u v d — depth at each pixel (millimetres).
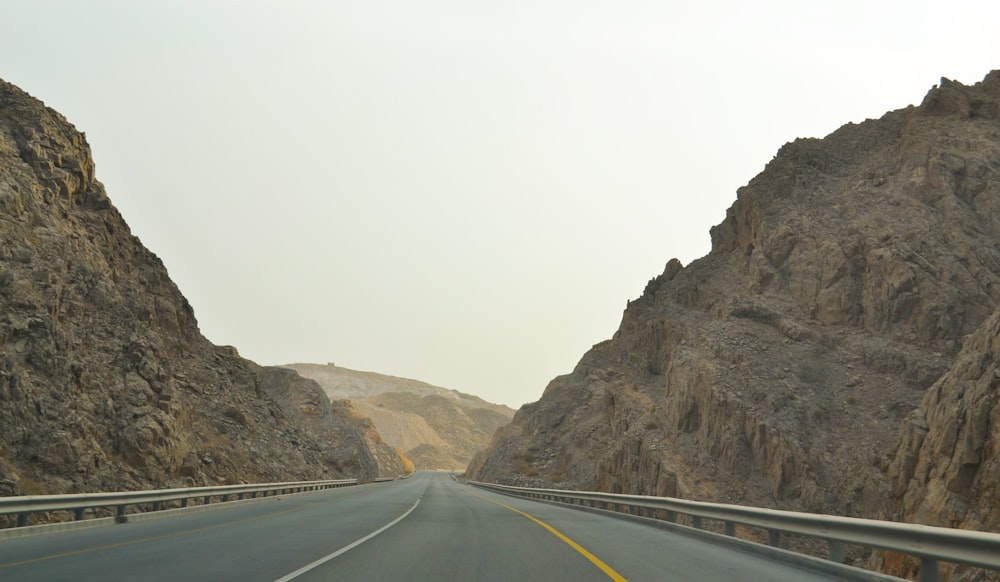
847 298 59719
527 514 29578
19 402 28719
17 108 44344
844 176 73188
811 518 13648
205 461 41500
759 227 70562
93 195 47062
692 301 73062
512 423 126562
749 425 50781
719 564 13969
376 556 14070
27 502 18109
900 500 36562
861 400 51344
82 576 11258
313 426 94625
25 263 34812
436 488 71375
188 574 11523
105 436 32188
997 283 54688
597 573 12406
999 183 61219
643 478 55562
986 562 9250
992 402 31844
